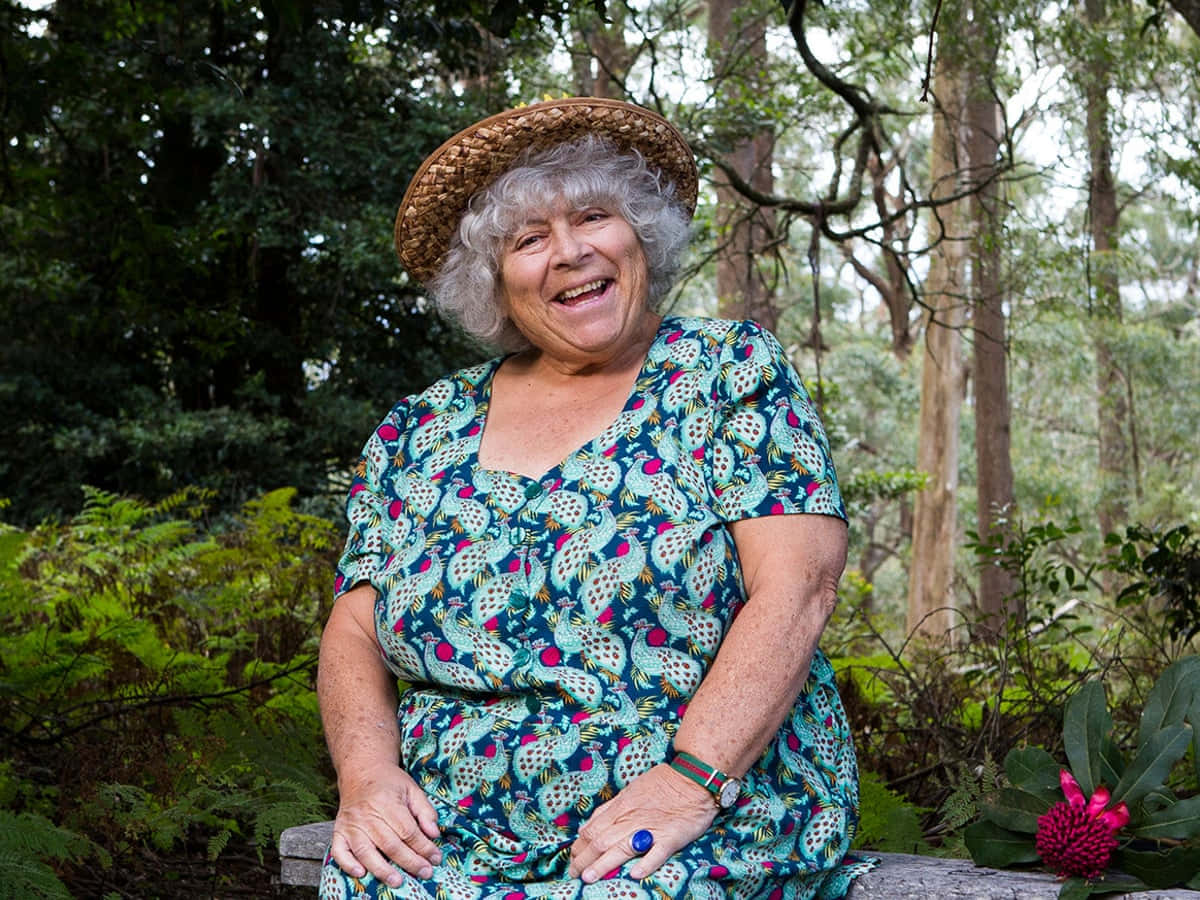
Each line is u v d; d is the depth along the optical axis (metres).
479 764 1.95
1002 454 17.00
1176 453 22.45
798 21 3.86
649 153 2.26
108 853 2.93
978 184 8.18
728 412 2.05
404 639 2.06
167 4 5.88
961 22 8.12
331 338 13.53
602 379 2.17
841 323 26.73
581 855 1.83
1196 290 27.36
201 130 11.65
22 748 3.51
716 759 1.83
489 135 2.18
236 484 12.59
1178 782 3.05
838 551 2.00
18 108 4.91
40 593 4.98
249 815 3.40
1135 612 4.73
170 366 13.21
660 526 1.96
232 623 4.55
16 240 7.02
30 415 12.73
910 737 3.67
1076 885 1.82
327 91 12.31
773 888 1.90
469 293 2.28
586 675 1.94
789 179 14.50
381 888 1.90
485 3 4.76
